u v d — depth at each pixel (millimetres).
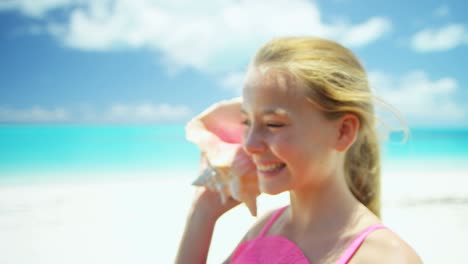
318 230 1439
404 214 8102
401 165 18781
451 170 16875
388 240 1268
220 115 1854
